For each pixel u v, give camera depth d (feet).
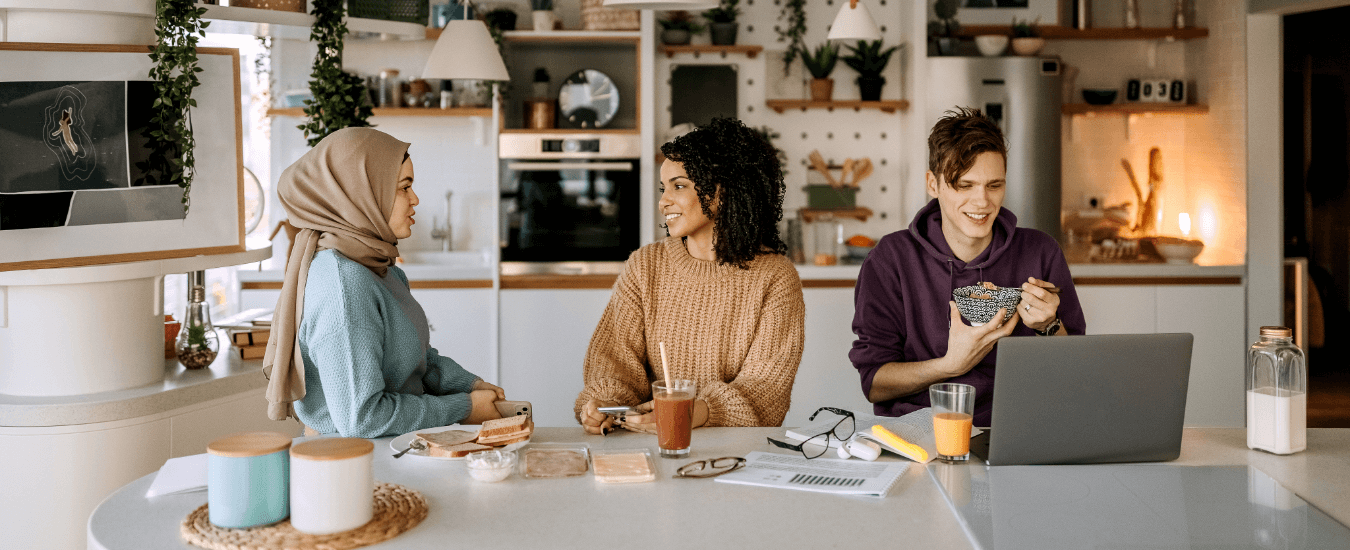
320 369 5.72
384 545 3.97
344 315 5.68
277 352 5.93
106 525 4.24
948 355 6.28
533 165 15.74
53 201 7.48
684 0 8.17
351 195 6.08
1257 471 5.05
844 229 17.37
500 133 15.78
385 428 5.71
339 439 4.30
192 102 7.95
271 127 16.20
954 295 6.68
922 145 15.81
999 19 16.34
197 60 8.14
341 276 5.74
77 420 7.27
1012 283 6.92
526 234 15.88
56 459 7.24
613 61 16.43
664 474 4.99
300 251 5.99
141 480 4.93
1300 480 4.89
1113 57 17.12
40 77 7.43
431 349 7.01
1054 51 17.07
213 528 4.09
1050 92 15.55
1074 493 4.64
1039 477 4.92
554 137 15.83
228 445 4.18
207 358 8.57
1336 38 17.70
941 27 16.33
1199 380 15.30
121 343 7.70
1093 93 16.35
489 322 14.89
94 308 7.54
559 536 4.07
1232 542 4.00
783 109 17.04
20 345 7.42
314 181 6.07
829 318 15.08
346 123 10.08
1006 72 15.53
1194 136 16.63
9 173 7.30
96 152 7.67
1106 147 17.17
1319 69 17.88
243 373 8.48
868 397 6.92
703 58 17.07
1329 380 17.72
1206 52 16.25
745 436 5.82
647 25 15.70
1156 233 17.06
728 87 17.13
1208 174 16.24
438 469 5.07
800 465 5.12
